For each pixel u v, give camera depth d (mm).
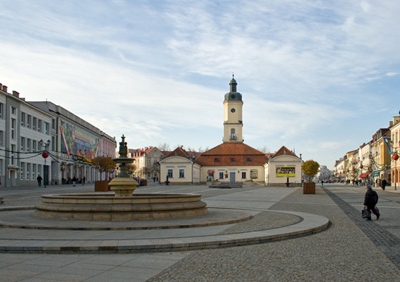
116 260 10656
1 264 10156
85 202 17562
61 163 78438
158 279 8883
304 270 9703
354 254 11594
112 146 128000
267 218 19812
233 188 69750
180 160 90750
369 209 20328
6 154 58969
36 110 69062
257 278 8984
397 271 9625
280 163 85875
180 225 15805
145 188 65875
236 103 110625
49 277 8984
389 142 75500
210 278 8977
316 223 17469
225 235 13734
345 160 178625
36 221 16828
